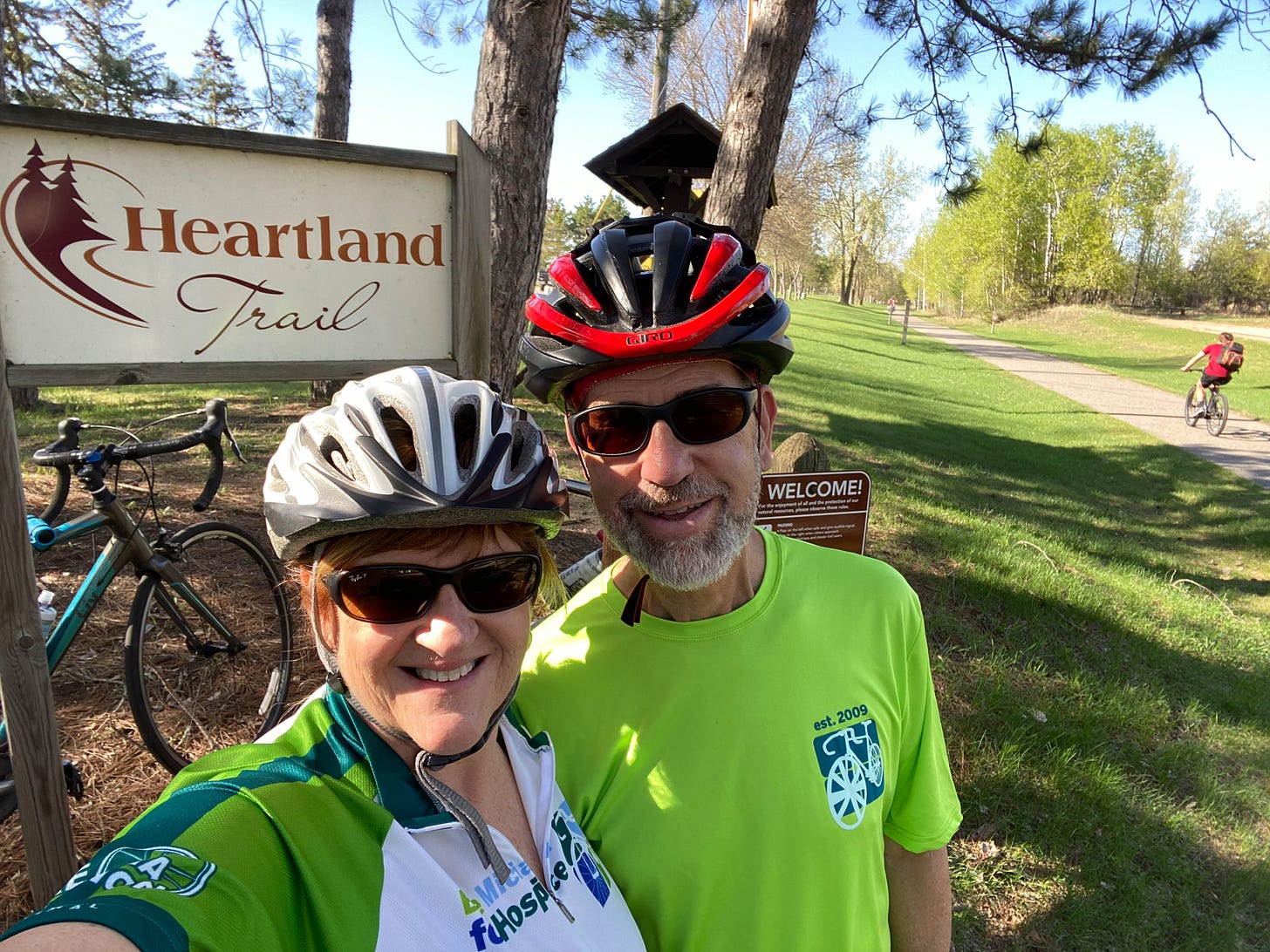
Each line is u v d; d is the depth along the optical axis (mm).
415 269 2141
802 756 1223
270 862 798
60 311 1789
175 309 1894
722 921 1176
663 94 13078
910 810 1426
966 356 32875
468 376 2234
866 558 1463
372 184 2062
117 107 13953
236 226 1933
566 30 3559
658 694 1242
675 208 5672
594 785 1224
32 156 1725
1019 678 4082
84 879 733
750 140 4383
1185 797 3477
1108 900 2766
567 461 6281
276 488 979
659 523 1230
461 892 890
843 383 17766
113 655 3098
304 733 945
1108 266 55812
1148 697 4207
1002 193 56312
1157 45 5348
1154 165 54969
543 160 3576
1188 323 51250
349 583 910
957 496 8273
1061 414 17734
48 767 1870
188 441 2484
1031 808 3109
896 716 1371
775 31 4273
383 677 925
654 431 1191
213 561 3867
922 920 1456
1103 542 7555
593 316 1262
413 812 909
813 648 1283
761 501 2539
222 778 869
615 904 1111
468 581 929
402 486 893
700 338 1163
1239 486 11477
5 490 1742
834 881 1215
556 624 1389
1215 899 2920
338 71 9125
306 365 2041
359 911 820
